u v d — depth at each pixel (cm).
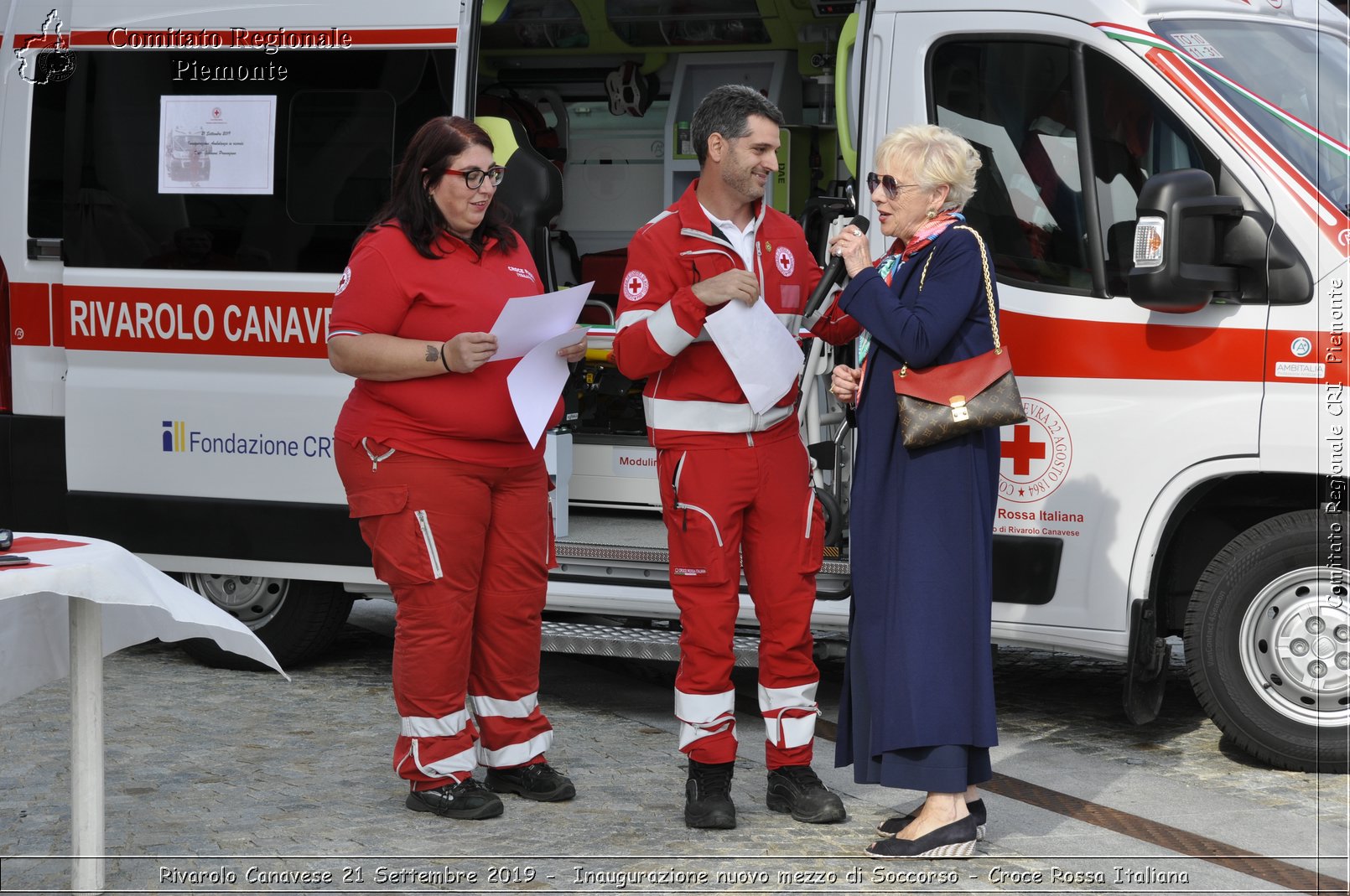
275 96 577
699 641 434
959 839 403
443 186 430
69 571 337
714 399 429
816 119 754
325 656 652
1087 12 499
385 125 564
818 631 548
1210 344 482
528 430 422
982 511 403
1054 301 500
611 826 433
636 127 764
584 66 763
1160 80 492
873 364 412
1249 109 490
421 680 437
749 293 411
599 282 741
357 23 567
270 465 577
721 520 430
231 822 430
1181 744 528
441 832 426
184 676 610
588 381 613
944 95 516
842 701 426
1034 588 507
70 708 368
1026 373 504
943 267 397
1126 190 495
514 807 451
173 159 589
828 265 432
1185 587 527
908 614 398
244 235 580
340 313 434
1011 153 508
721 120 418
